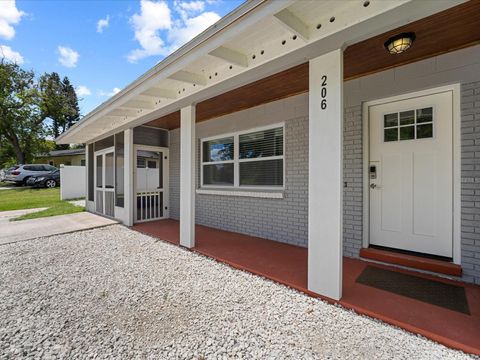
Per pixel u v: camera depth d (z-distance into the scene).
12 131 18.70
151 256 3.78
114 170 6.59
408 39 2.41
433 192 2.99
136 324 2.07
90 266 3.38
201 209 5.97
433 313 2.11
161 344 1.82
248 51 2.75
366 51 2.76
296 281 2.77
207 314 2.20
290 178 4.26
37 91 20.36
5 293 2.63
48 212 7.70
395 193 3.26
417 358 1.65
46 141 21.64
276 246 4.15
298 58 2.53
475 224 2.64
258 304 2.36
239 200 5.11
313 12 2.09
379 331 1.93
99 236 5.01
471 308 2.17
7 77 18.69
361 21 1.94
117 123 5.75
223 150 5.54
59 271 3.22
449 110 2.87
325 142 2.42
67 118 28.44
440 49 2.76
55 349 1.77
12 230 5.40
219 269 3.25
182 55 2.80
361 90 3.40
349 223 3.51
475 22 2.24
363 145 3.42
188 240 4.11
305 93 4.07
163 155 6.88
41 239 4.78
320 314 2.18
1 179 17.44
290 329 1.98
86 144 8.45
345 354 1.70
